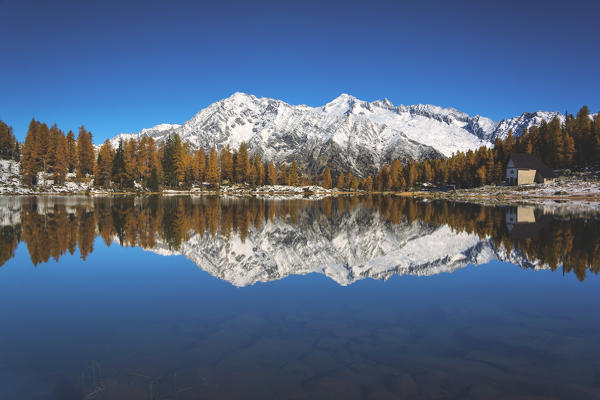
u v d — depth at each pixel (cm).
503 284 1405
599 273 1571
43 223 3262
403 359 786
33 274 1544
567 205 6419
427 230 3120
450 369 744
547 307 1134
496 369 745
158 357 788
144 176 12269
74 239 2453
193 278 1497
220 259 1902
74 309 1103
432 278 1503
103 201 6975
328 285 1393
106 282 1427
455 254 2028
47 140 10456
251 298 1223
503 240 2466
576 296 1246
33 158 10038
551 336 911
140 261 1817
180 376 709
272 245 2383
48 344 852
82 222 3384
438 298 1225
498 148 13925
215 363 762
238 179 15775
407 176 18462
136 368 739
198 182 14562
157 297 1228
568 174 11156
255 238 2677
